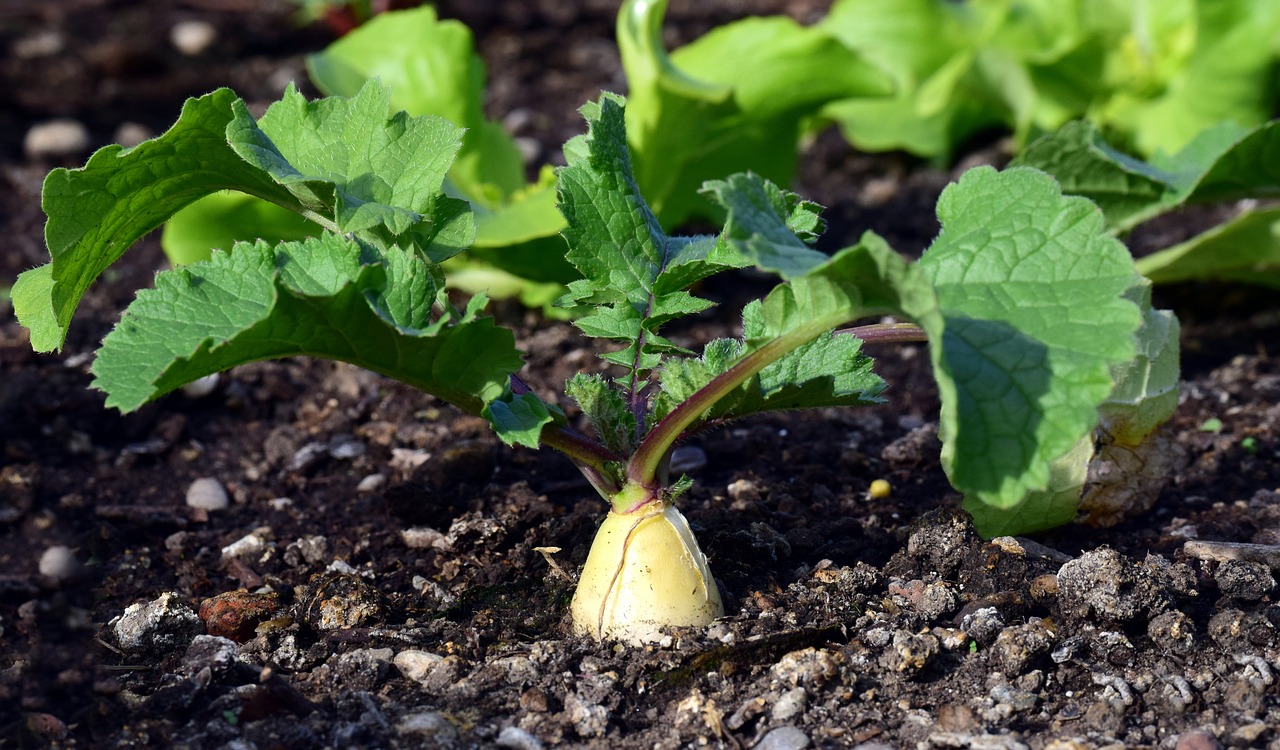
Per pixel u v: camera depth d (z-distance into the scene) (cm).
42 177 162
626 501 107
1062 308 99
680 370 106
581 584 108
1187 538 114
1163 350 113
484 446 122
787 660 106
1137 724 105
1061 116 155
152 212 109
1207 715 105
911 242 148
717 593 108
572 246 107
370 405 129
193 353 99
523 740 104
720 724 104
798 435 126
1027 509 112
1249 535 115
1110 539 115
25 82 189
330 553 116
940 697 106
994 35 155
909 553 112
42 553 118
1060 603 109
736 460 123
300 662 108
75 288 108
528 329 136
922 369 133
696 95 130
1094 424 97
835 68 138
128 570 116
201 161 108
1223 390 128
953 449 97
